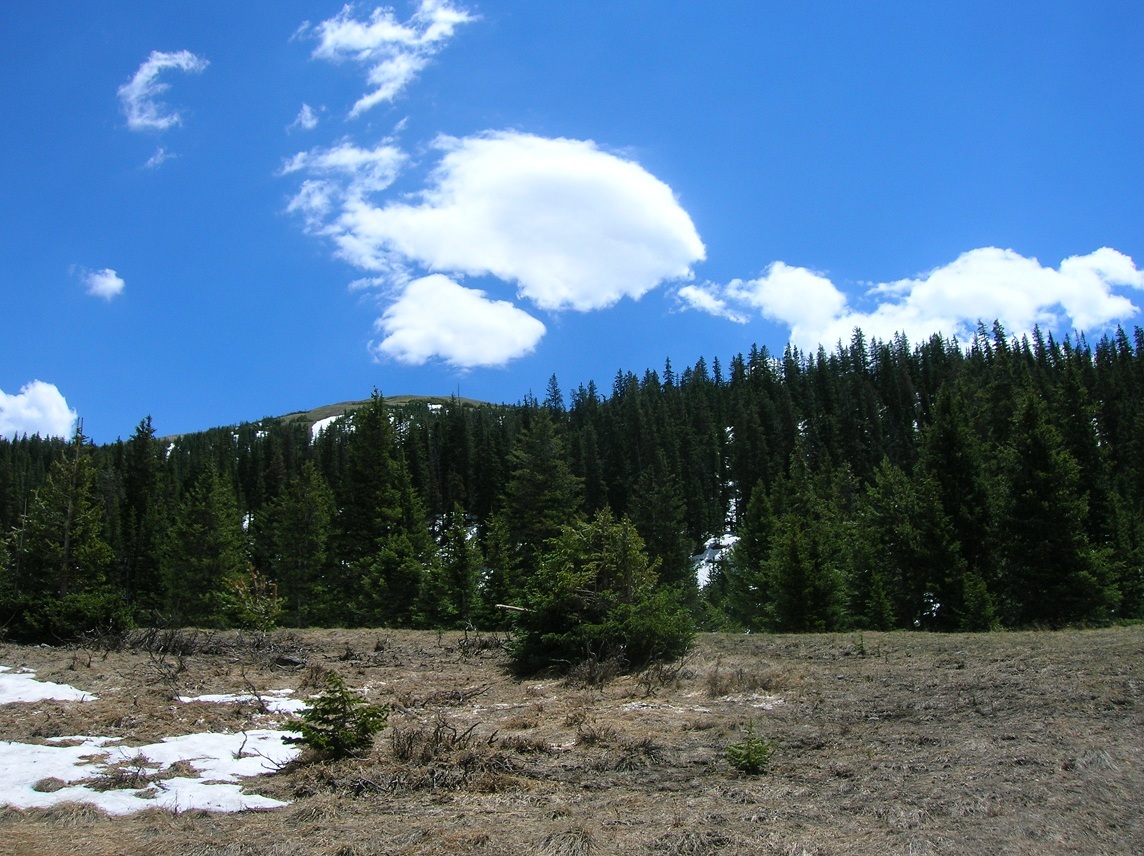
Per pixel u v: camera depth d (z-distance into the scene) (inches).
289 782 325.1
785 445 3693.4
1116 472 2588.6
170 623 922.7
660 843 238.4
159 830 263.6
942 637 720.3
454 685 590.9
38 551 1152.2
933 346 4813.0
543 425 1977.1
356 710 368.5
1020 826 242.5
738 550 1770.4
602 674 577.0
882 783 297.4
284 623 1620.3
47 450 3988.7
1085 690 430.3
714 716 437.7
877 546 1412.4
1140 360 3725.4
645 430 3408.0
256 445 3708.2
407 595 1440.7
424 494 2878.9
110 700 467.8
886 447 3666.3
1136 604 1411.2
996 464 1498.5
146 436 2186.3
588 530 693.9
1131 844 225.3
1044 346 4419.3
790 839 238.2
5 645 677.3
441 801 295.6
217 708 469.1
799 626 1216.2
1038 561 1165.1
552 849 235.8
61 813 275.6
